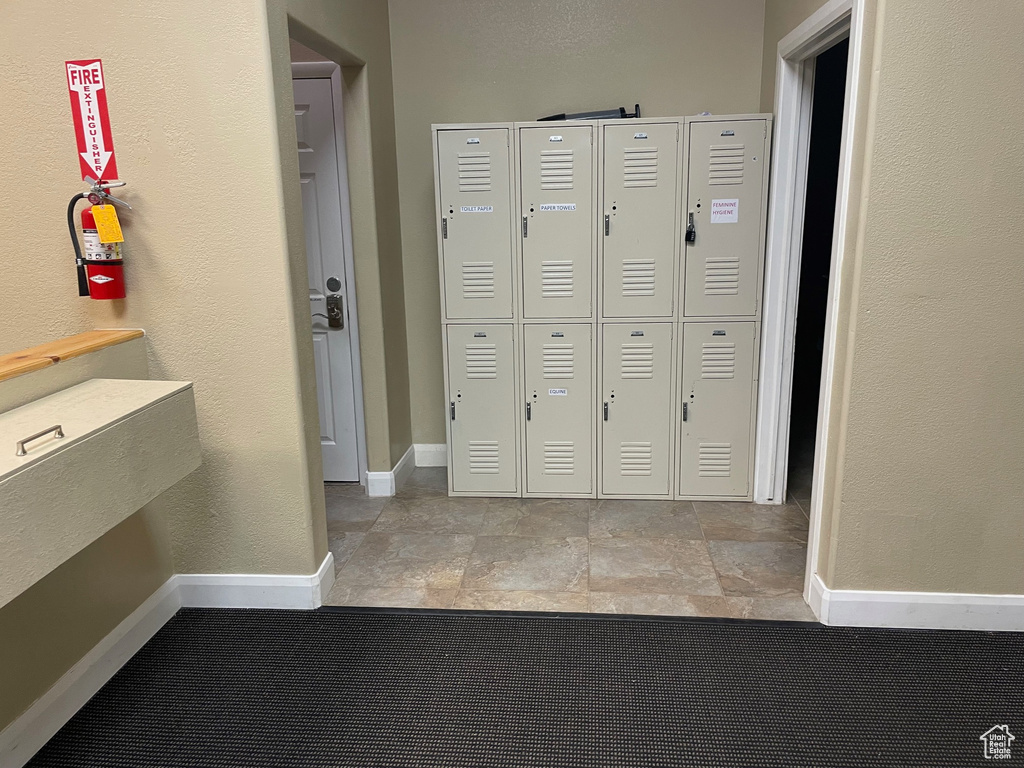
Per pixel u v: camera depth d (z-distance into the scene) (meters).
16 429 1.61
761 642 2.26
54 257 2.26
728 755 1.80
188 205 2.21
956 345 2.10
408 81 3.41
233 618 2.46
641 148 2.95
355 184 3.14
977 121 1.96
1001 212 2.01
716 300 3.08
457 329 3.23
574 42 3.30
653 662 2.17
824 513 2.36
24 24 2.11
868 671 2.12
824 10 2.35
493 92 3.39
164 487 1.90
